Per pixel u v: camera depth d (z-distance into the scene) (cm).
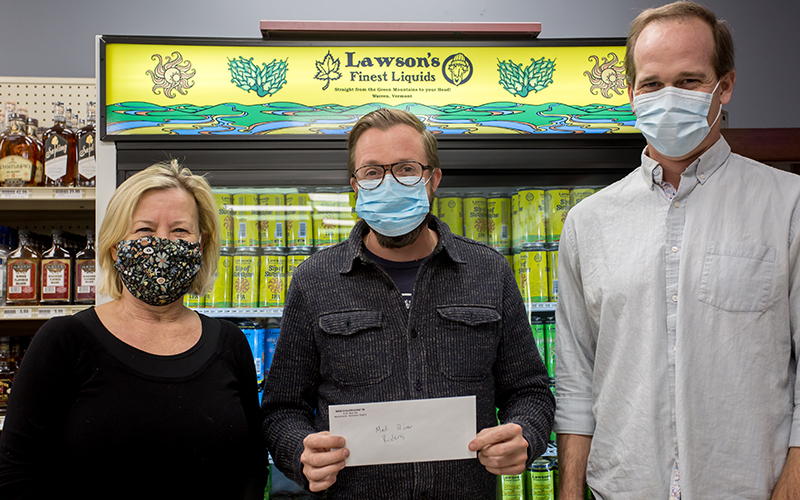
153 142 171
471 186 180
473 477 115
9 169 205
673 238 120
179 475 110
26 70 275
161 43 172
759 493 107
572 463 131
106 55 171
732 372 110
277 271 197
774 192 114
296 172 173
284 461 113
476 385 117
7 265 204
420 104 176
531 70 178
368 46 176
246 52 174
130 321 120
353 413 105
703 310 114
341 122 174
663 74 115
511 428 104
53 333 109
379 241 124
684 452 111
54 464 105
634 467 117
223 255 195
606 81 178
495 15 286
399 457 105
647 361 117
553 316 210
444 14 285
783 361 110
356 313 118
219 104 173
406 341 117
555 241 199
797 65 285
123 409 107
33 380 104
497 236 206
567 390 136
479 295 122
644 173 128
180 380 114
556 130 177
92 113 212
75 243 224
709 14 116
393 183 117
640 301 120
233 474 120
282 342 125
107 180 170
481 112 176
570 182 179
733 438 109
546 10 287
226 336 129
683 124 114
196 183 131
